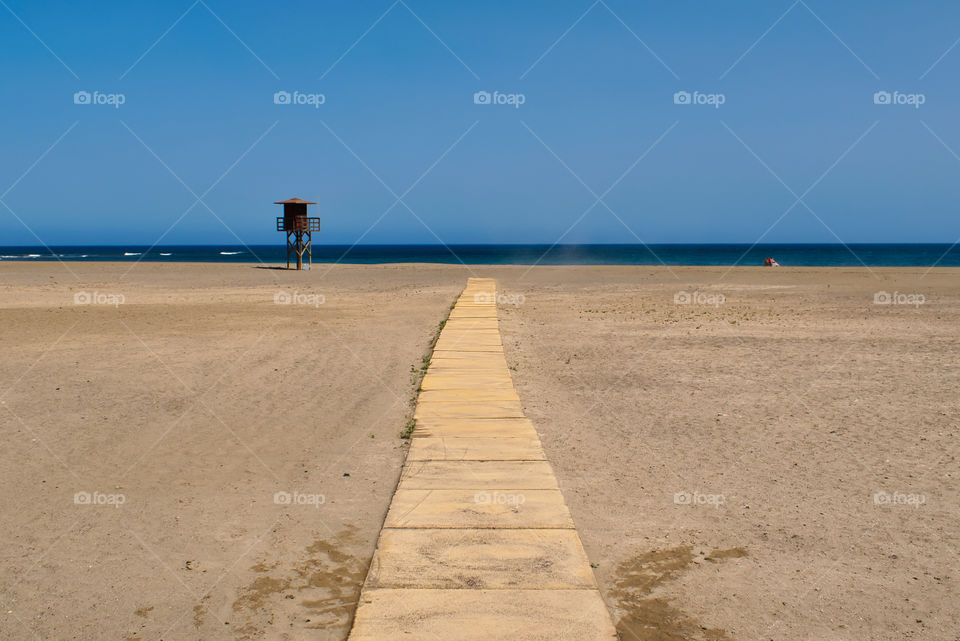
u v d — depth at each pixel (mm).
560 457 7789
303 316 20375
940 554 5418
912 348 14602
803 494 6648
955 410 9641
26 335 16188
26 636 4414
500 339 15852
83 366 12781
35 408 9867
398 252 167000
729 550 5520
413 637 4188
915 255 118375
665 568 5242
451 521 5824
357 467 7488
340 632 4484
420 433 8438
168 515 6246
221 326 18078
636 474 7230
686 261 81562
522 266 51188
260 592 4965
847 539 5688
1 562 5363
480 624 4328
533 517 5910
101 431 8781
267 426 9062
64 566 5316
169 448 8141
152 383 11492
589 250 156375
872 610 4660
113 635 4441
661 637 4379
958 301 24297
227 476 7230
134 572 5230
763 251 150625
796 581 5039
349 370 12633
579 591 4734
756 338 16141
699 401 10289
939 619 4539
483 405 9789
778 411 9680
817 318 19719
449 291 29547
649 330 17609
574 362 13375
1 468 7426
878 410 9680
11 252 164250
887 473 7199
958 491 6680
